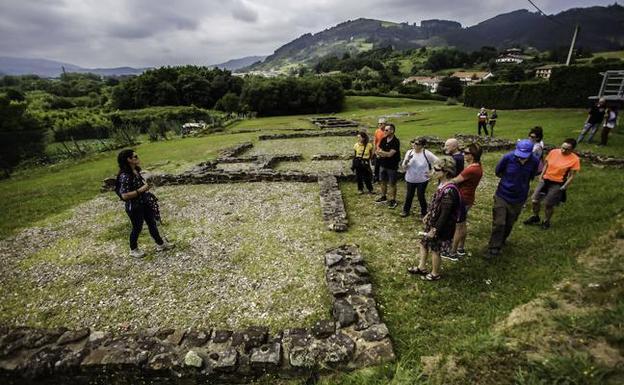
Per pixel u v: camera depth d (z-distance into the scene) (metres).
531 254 5.75
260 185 11.63
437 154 15.16
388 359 3.71
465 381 3.21
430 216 5.05
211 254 6.75
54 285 5.96
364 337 3.98
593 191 8.04
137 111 66.81
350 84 92.56
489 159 12.98
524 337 3.57
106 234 8.11
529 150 5.28
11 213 10.13
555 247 5.83
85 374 3.88
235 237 7.49
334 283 5.13
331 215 8.10
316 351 3.79
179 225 8.36
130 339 4.17
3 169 20.11
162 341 4.12
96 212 9.91
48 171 18.55
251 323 4.71
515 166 5.38
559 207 7.47
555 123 19.39
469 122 25.62
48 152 27.00
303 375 3.74
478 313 4.42
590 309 3.84
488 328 4.03
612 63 23.92
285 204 9.52
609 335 3.29
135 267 6.39
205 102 80.81
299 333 4.12
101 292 5.65
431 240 5.06
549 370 3.04
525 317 3.97
